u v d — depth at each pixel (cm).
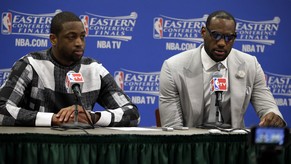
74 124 602
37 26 1116
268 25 1172
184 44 1150
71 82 628
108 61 1136
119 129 609
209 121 717
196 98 729
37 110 678
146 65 1145
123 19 1136
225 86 664
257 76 755
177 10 1147
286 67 1178
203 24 1153
